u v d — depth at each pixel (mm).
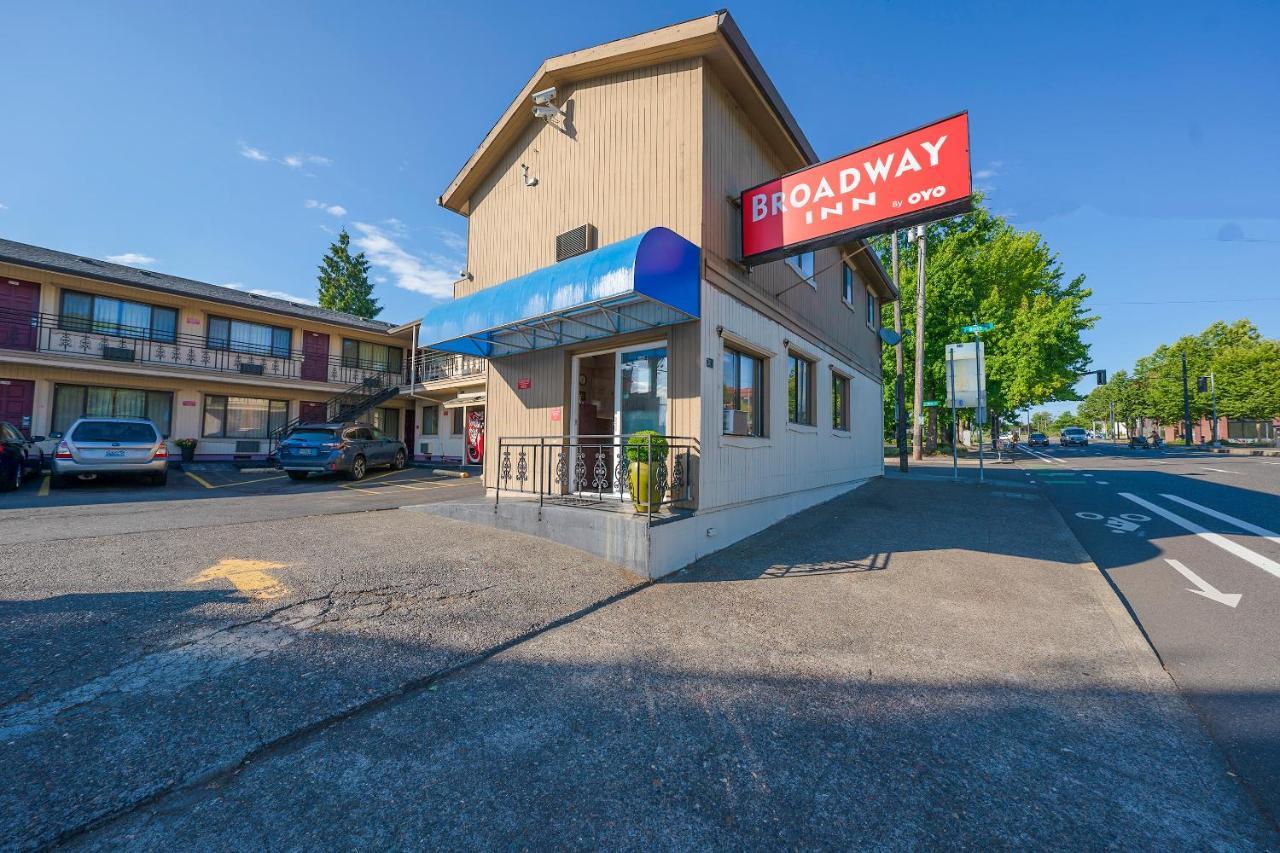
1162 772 2545
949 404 14094
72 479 12789
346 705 2939
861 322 14500
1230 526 7996
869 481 14250
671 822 2158
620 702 3123
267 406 21109
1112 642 4074
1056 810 2273
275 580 4777
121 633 3580
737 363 7785
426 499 10438
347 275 48219
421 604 4469
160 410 18609
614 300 6004
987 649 3953
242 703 2887
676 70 7156
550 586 5109
